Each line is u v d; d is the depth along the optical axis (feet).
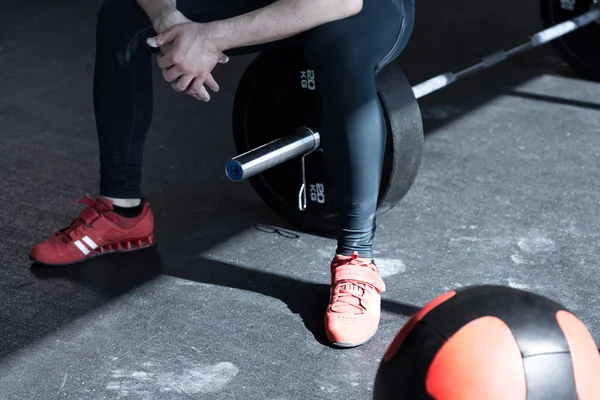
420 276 6.71
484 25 13.64
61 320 6.12
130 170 6.83
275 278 6.72
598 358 3.85
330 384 5.44
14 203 7.90
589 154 9.14
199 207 7.90
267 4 6.18
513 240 7.29
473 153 9.12
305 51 6.07
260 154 6.28
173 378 5.47
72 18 13.83
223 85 11.21
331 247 7.22
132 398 5.27
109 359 5.67
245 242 7.27
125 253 7.05
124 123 6.62
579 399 3.69
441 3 14.74
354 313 5.88
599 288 6.55
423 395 3.80
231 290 6.53
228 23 5.94
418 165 7.14
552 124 9.98
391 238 7.32
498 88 11.12
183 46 5.96
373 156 5.99
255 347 5.81
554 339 3.75
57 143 9.28
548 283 6.61
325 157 6.17
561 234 7.40
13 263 6.88
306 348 5.81
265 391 5.35
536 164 8.86
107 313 6.21
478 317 3.84
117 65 6.42
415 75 11.53
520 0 14.94
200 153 9.11
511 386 3.67
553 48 11.82
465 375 3.71
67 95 10.74
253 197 8.13
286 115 7.16
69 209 7.83
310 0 5.75
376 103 5.97
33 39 12.82
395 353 3.98
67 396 5.30
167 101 10.61
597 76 11.34
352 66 5.84
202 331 5.99
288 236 7.39
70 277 6.68
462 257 7.01
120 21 6.36
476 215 7.75
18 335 5.93
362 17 5.96
